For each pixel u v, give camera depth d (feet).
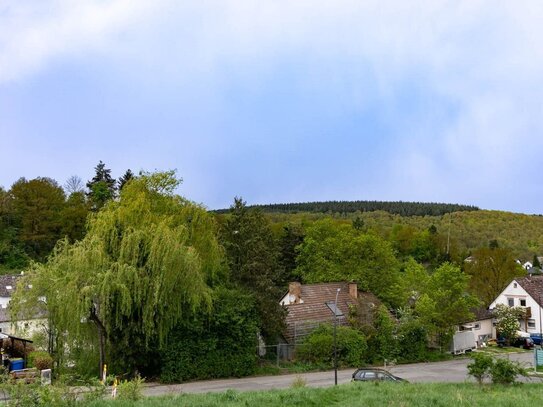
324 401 60.75
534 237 431.43
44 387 54.90
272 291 131.85
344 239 189.98
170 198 128.16
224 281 131.95
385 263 187.01
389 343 145.79
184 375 112.27
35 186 280.10
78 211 284.20
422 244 366.43
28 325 120.98
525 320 222.28
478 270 263.70
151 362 112.98
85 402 54.90
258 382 111.04
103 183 329.31
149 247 107.86
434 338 167.53
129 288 104.42
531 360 153.58
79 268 104.27
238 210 144.25
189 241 124.77
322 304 157.89
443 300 161.99
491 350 185.57
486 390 70.28
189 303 111.86
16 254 265.34
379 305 161.89
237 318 118.01
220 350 117.39
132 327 106.22
